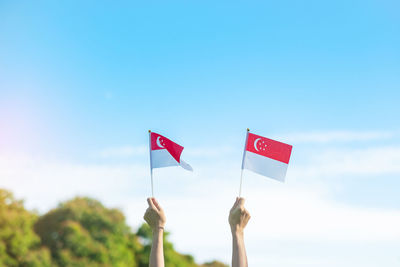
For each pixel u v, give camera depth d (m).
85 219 42.47
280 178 5.48
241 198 4.11
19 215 39.81
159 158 5.71
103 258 40.91
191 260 48.56
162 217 4.36
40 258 39.44
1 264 37.62
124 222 43.75
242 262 3.87
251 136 5.59
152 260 4.20
